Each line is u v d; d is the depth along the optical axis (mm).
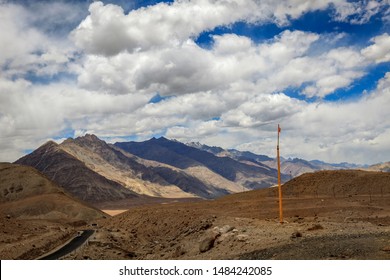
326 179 134875
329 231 39969
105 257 59750
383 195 112312
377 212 82000
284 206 103938
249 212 98938
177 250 53562
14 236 76125
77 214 195750
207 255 40250
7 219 98625
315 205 100188
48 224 132375
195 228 66188
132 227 98562
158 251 63094
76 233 90750
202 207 119062
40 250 65875
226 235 46062
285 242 36375
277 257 30812
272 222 53500
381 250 27828
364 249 28781
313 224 45406
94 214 197000
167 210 104750
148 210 114312
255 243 39219
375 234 34750
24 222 110750
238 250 38438
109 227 108375
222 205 118000
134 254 64000
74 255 60094
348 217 71000
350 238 33656
